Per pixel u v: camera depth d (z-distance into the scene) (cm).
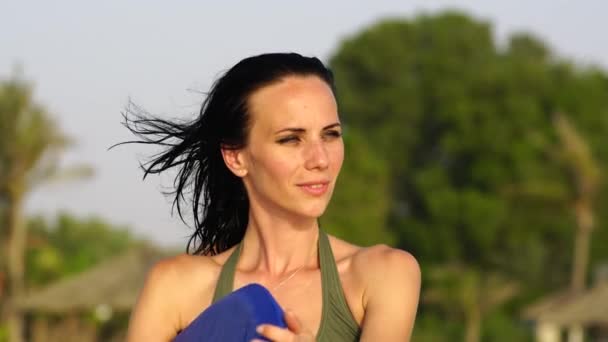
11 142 6069
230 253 514
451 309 7538
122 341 5594
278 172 482
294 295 480
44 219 8875
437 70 8900
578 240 7675
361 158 7975
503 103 8419
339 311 474
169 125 546
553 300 6247
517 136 8338
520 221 8050
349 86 9206
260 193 492
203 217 545
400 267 472
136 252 5391
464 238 8100
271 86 487
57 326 5569
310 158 479
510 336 7356
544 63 9400
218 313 452
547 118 8562
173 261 504
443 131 8769
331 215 7781
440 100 8750
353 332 475
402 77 9069
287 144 483
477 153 8344
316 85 487
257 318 437
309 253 494
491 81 8488
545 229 8100
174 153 541
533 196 7706
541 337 6075
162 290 498
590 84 8831
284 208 485
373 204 7906
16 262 6231
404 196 8744
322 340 471
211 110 509
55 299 5234
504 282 7819
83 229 8938
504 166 8231
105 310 5200
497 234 8062
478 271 7981
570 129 7575
